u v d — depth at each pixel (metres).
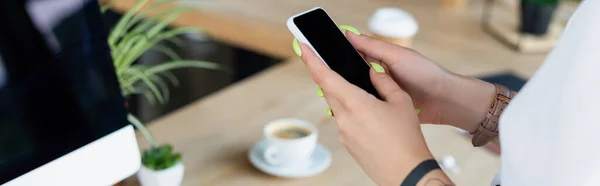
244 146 1.62
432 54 2.17
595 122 0.90
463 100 1.25
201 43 2.58
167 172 1.41
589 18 0.96
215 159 1.57
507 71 2.09
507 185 1.01
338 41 1.17
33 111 1.10
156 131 1.65
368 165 1.07
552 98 0.95
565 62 0.96
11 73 1.07
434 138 1.69
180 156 1.46
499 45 2.29
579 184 0.92
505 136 1.00
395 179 1.05
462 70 2.07
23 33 1.08
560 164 0.93
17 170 1.10
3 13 1.06
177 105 2.49
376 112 1.05
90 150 1.16
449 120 1.28
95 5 1.14
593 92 0.91
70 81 1.13
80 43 1.13
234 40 2.40
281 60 2.45
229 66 2.60
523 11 2.31
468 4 2.65
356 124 1.06
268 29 2.30
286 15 2.43
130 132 1.20
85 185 1.16
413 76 1.23
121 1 2.52
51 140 1.12
